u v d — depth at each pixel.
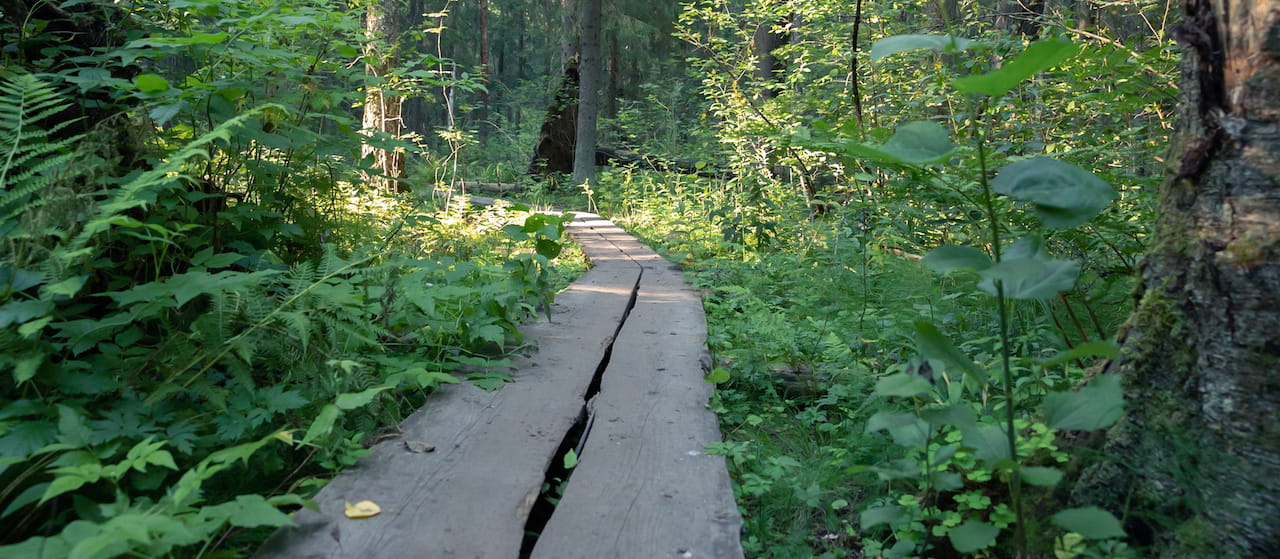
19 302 2.40
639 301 5.97
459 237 7.51
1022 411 3.04
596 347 4.51
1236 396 1.90
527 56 45.72
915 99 6.11
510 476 2.70
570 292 6.16
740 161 9.16
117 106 3.77
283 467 2.86
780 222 8.11
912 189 3.51
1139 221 3.46
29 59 3.77
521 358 4.22
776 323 4.54
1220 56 2.00
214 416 2.77
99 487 2.40
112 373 2.67
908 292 4.88
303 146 4.36
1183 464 1.97
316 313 2.97
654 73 25.83
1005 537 2.35
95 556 1.70
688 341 4.72
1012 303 4.14
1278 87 1.88
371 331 3.44
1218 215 1.98
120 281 3.11
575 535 2.32
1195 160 2.04
